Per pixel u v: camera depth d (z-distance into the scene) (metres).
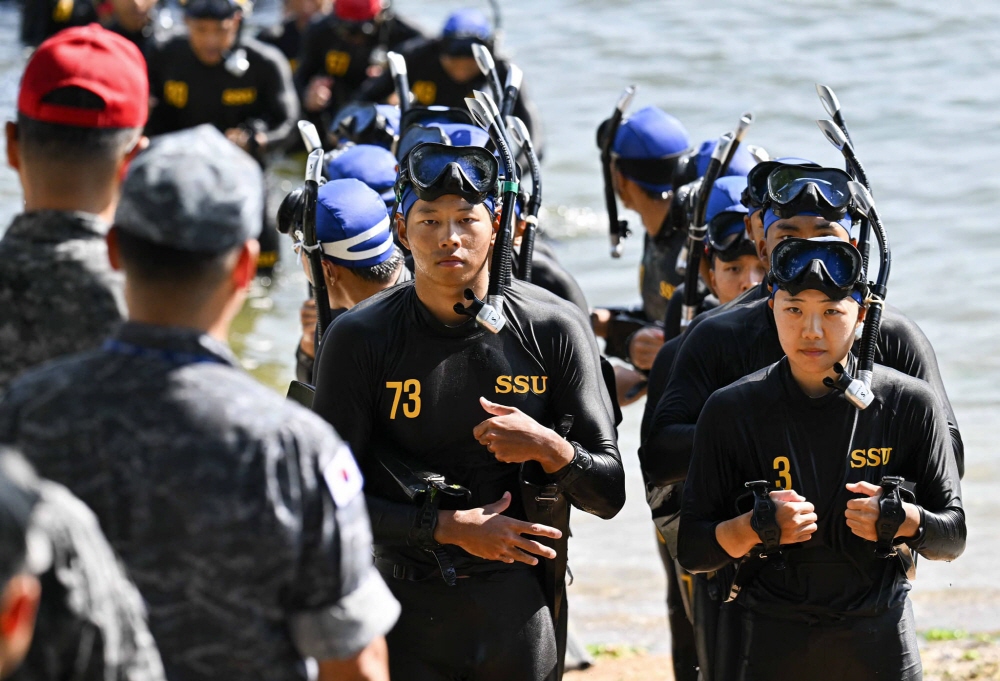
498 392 8.03
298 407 5.51
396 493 7.98
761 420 7.79
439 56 21.69
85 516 4.76
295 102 23.00
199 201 5.32
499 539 7.63
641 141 12.24
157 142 5.50
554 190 26.70
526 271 9.55
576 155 28.61
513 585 8.13
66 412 5.26
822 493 7.75
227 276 5.48
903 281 21.89
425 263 7.75
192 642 5.28
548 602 8.31
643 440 9.53
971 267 22.30
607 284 22.14
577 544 14.97
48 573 4.59
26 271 6.36
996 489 15.52
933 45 35.28
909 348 8.52
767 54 35.16
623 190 12.62
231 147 5.59
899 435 7.81
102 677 4.75
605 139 12.53
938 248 23.14
